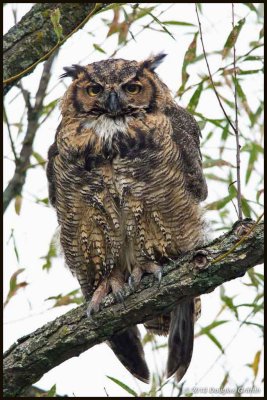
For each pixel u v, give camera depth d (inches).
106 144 480.4
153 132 482.3
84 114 503.5
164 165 476.4
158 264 499.8
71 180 486.3
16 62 489.7
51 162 517.7
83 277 521.3
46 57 446.3
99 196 483.2
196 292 417.7
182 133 500.4
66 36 494.3
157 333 540.1
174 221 489.7
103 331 433.4
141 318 433.4
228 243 408.2
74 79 526.6
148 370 516.1
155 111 503.5
